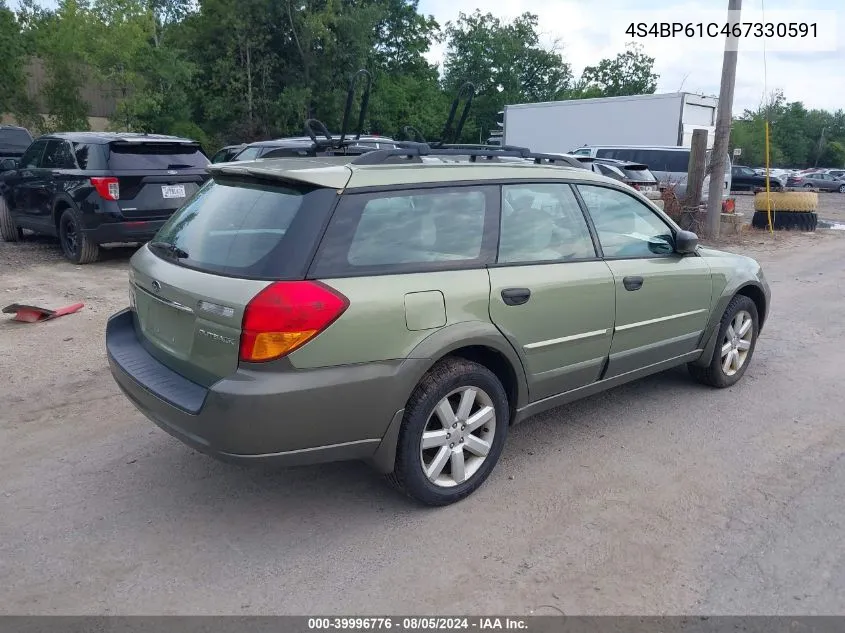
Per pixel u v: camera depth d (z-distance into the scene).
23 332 6.41
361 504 3.61
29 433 4.38
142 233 9.02
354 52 39.00
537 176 3.96
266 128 38.69
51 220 9.77
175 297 3.25
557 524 3.45
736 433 4.59
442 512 3.55
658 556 3.20
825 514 3.59
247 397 2.89
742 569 3.11
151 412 3.32
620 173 15.38
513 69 55.34
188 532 3.34
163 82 28.45
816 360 6.22
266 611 2.80
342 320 3.01
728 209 16.73
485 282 3.51
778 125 88.19
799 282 10.07
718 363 5.25
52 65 23.47
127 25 25.38
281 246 3.05
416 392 3.33
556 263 3.90
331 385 3.01
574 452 4.27
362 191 3.24
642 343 4.48
